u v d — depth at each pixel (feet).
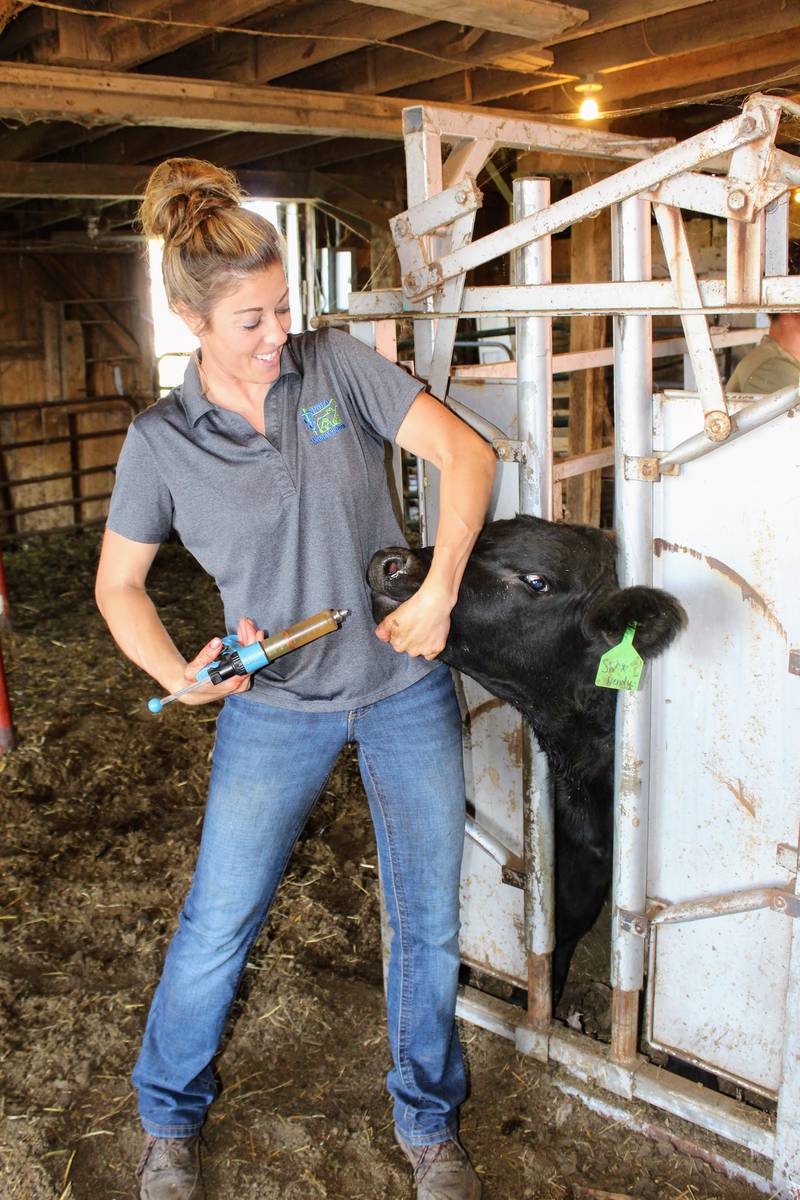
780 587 6.23
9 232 27.61
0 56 13.82
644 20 13.05
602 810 7.91
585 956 9.71
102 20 12.72
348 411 6.05
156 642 6.24
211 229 5.10
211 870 6.47
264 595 6.18
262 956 9.60
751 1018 7.06
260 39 13.78
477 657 7.39
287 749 6.30
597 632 6.51
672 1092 7.40
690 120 19.27
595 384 17.85
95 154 20.97
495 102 17.07
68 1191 7.16
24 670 17.72
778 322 11.93
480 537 7.22
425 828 6.54
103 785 13.23
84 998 9.08
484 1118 7.70
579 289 6.41
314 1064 8.26
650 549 6.73
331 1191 7.13
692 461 6.40
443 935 6.80
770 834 6.65
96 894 10.68
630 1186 7.12
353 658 6.21
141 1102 7.09
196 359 6.00
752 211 5.62
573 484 17.95
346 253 26.71
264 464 5.86
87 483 29.81
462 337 18.69
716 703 6.67
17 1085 8.10
